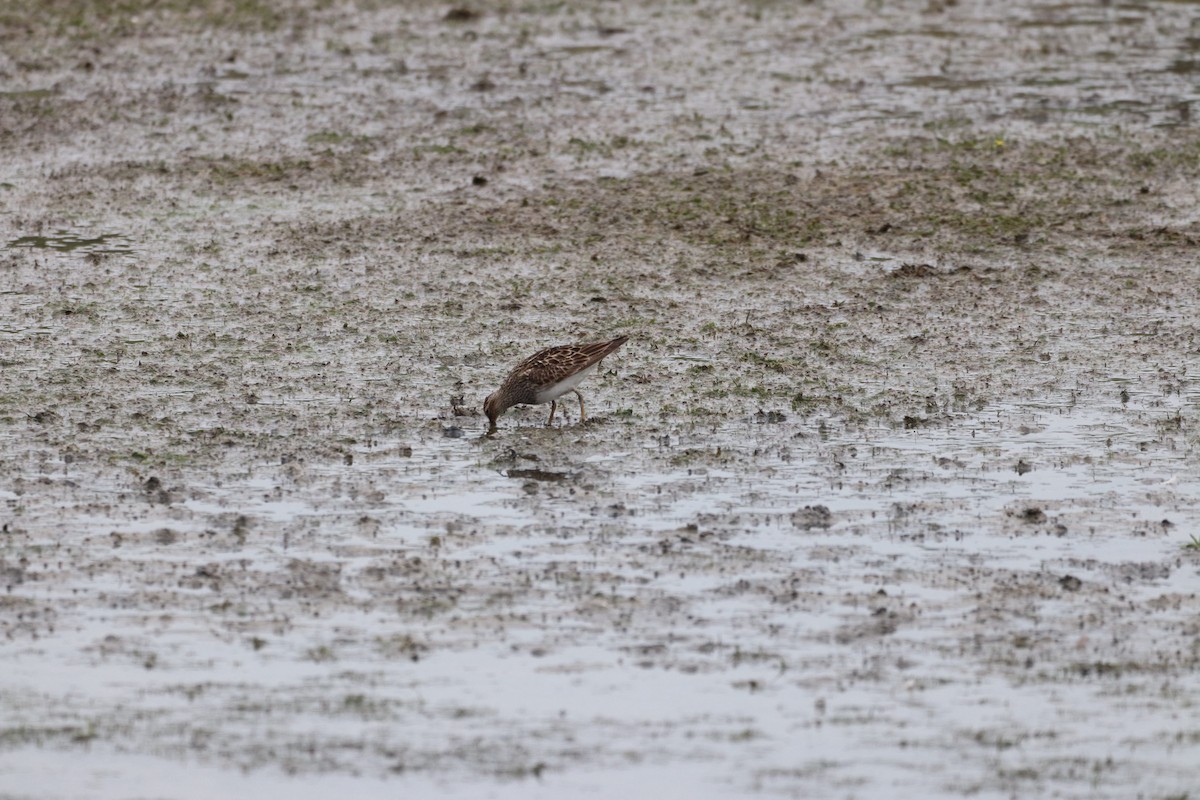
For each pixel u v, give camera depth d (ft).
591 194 218.79
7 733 91.04
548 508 121.49
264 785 86.02
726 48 307.78
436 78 284.20
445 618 104.01
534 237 201.87
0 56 296.30
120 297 178.91
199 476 127.13
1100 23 331.16
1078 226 205.46
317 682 96.53
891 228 204.85
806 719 92.63
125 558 111.86
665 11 341.00
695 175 226.99
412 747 89.92
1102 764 88.17
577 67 291.99
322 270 189.06
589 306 175.73
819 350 161.58
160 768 87.61
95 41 310.04
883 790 85.61
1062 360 158.51
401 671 97.71
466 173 229.86
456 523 118.52
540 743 90.27
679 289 182.29
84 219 210.38
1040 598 106.63
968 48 308.40
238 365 155.94
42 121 256.11
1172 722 92.17
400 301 177.27
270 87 277.85
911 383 151.64
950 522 118.83
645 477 128.16
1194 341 164.14
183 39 312.91
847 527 117.80
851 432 138.51
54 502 121.49
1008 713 93.09
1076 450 133.90
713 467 130.31
